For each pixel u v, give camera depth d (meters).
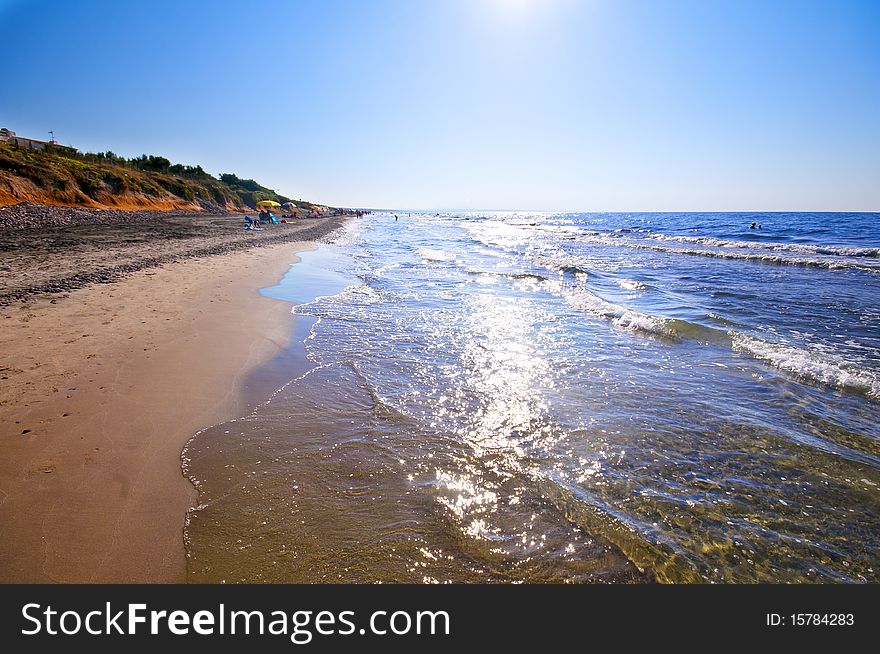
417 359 7.68
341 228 53.16
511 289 15.02
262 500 3.71
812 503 3.96
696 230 54.97
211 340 7.67
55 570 2.89
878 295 13.90
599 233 54.72
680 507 3.88
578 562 3.22
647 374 7.16
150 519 3.39
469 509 3.74
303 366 7.10
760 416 5.66
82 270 11.81
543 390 6.45
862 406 5.96
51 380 5.44
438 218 130.25
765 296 13.84
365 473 4.19
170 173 59.34
